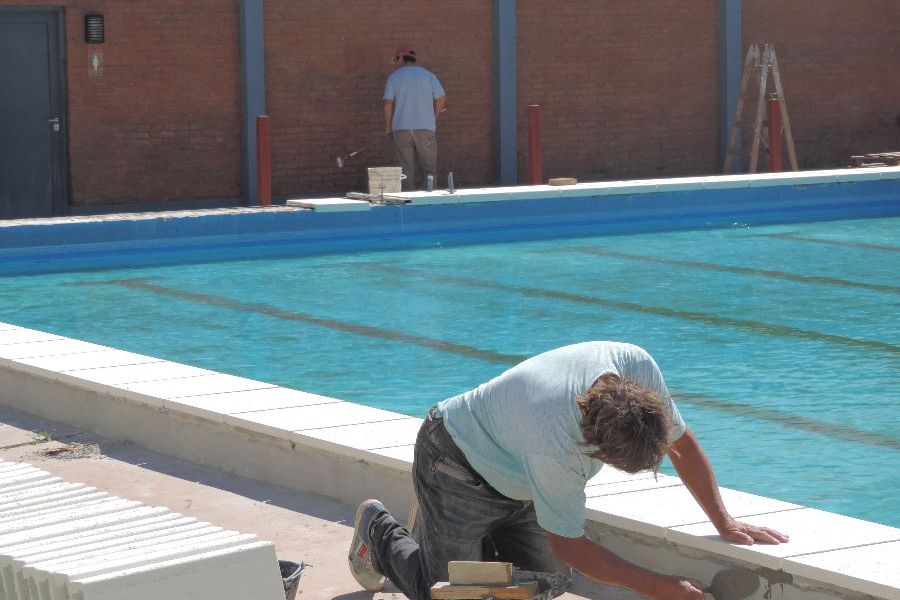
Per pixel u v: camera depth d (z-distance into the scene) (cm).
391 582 626
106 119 2372
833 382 1170
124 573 475
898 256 1939
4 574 514
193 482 836
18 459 898
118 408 941
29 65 2309
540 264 1898
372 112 2597
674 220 2353
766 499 659
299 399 889
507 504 541
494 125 2708
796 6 2944
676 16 2845
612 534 638
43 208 2345
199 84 2444
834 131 3017
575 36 2759
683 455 574
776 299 1598
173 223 2027
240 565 499
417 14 2616
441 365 1271
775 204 2419
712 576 593
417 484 551
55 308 1598
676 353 1300
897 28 3048
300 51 2523
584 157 2798
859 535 595
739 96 2809
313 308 1580
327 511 765
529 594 518
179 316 1539
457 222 2197
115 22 2361
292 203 2167
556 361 508
